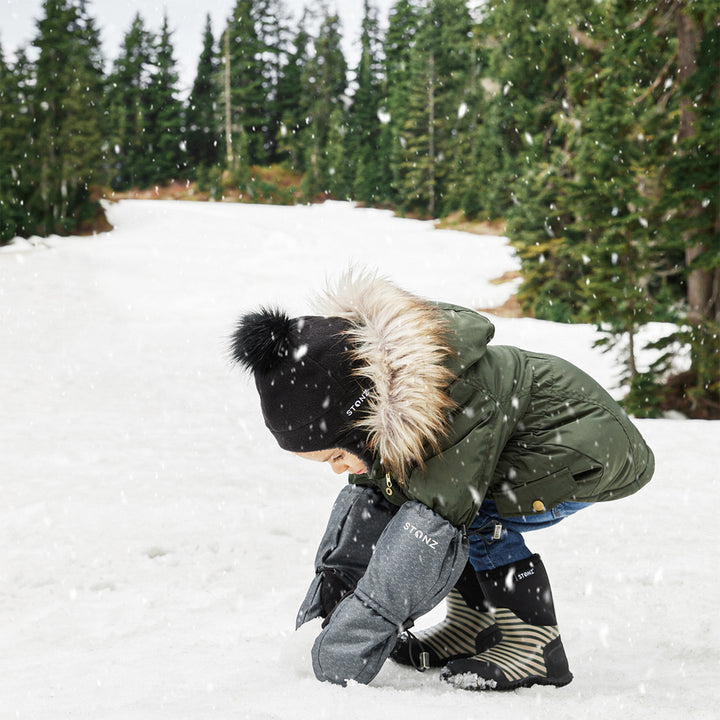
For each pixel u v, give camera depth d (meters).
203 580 3.45
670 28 10.73
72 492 5.09
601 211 10.64
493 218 35.25
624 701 1.76
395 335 1.81
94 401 9.55
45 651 2.54
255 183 46.38
